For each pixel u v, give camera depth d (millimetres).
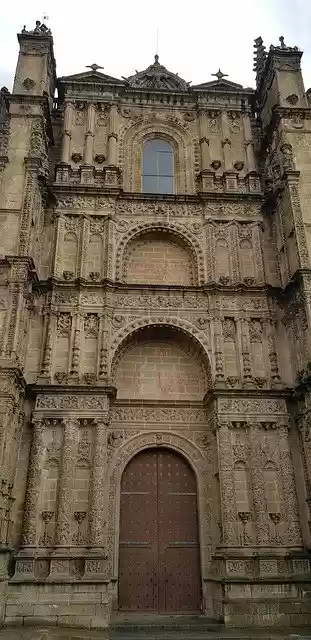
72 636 14992
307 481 19781
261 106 29344
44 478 19141
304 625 17328
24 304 20547
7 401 18047
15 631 15383
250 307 23062
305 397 20328
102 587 17328
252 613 17375
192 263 24406
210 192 25141
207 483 20797
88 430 20047
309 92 26906
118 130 27312
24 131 24000
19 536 18438
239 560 18297
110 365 21281
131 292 22938
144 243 25016
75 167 25984
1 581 16484
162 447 21359
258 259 24109
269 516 19203
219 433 20281
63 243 23859
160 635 15734
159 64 30203
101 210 24594
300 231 22484
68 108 27391
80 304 22266
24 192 22266
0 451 17344
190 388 22641
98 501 18625
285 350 22641
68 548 17938
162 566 19734
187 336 22438
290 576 18062
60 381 20781
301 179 23922
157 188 26594
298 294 21859
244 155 27375
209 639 15070
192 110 28484
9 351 18906
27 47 26594
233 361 22031
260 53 31047
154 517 20469
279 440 20438
